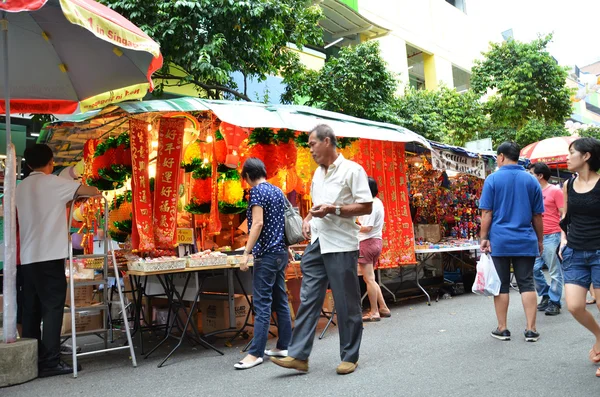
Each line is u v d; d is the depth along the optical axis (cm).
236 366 404
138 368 429
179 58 877
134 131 534
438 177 909
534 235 455
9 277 408
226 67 882
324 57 1561
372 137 640
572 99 1634
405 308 707
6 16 437
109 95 536
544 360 379
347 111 1199
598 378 329
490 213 469
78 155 687
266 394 332
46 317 421
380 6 1878
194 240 585
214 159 580
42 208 432
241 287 527
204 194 590
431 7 2230
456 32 2405
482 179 974
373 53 1209
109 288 647
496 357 395
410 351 431
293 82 1194
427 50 2152
